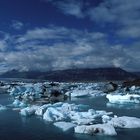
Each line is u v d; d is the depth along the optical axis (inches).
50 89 2086.6
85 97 2146.9
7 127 904.9
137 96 1679.4
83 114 1032.2
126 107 1471.5
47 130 849.5
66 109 1179.3
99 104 1630.2
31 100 1705.2
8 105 1512.1
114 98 1711.4
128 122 885.8
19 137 769.6
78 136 765.3
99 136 760.3
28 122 987.3
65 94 2063.2
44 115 1055.0
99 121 938.1
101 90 2620.6
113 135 762.8
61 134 792.9
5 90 2851.9
